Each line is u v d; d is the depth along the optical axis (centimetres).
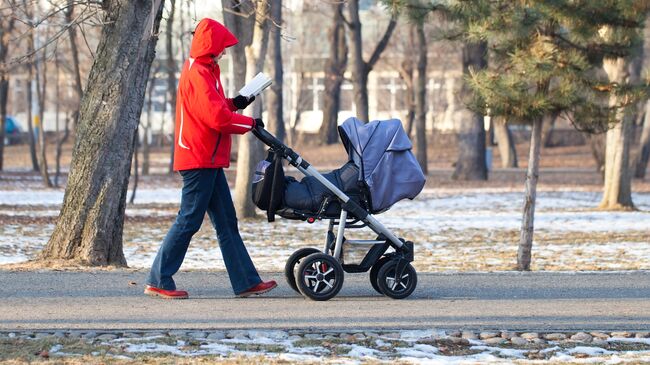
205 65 2027
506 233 5128
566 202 7650
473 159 10669
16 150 16275
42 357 1528
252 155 5741
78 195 2697
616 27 3162
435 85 17425
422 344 1698
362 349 1642
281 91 9225
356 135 2125
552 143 17025
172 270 2095
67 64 9331
